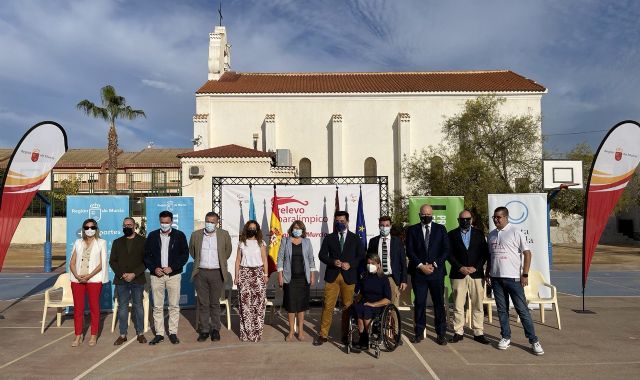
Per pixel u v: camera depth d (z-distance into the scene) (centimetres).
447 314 1018
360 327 798
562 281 1797
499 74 4184
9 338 909
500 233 827
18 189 1127
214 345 848
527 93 3631
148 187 4462
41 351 813
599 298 1376
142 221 2983
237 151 3012
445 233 859
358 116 3712
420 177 3147
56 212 3772
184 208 1184
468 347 830
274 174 3014
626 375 677
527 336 794
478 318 866
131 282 865
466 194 2795
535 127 3059
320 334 852
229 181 2920
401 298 1077
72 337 916
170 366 723
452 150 3528
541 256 1143
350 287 848
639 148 1123
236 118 3709
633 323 1022
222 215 1216
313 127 3709
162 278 865
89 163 4650
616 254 3019
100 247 869
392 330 802
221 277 893
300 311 885
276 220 1138
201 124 3572
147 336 926
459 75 4191
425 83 3888
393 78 4134
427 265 845
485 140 3000
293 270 886
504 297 824
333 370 701
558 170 2030
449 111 3688
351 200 1206
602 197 1145
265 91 3700
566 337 898
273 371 697
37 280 1884
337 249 856
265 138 3625
